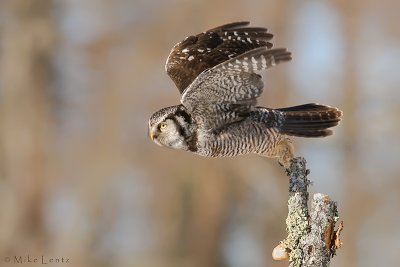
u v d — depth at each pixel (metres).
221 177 22.52
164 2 23.06
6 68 25.22
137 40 23.41
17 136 24.73
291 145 10.34
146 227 22.89
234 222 23.00
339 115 10.36
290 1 22.88
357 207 22.34
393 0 23.09
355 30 23.41
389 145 22.78
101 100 23.61
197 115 9.88
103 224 22.88
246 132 10.05
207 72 9.07
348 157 22.42
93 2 24.14
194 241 22.73
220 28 10.52
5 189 24.33
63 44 25.05
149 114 22.62
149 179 22.77
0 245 23.58
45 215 24.09
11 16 25.41
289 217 8.74
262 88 9.50
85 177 23.33
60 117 24.78
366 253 22.83
